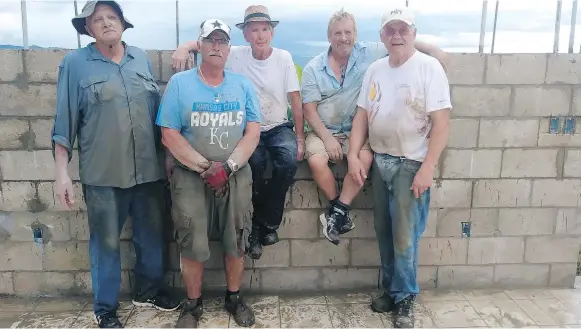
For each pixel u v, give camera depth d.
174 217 2.88
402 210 2.95
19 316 3.24
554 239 3.59
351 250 3.54
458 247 3.58
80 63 2.82
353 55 3.22
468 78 3.34
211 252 3.47
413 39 2.84
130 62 2.91
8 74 3.23
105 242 2.98
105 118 2.82
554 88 3.38
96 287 3.03
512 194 3.51
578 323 3.13
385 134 2.94
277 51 3.24
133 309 3.33
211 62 2.72
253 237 3.21
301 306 3.37
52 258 3.48
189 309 3.10
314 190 3.43
